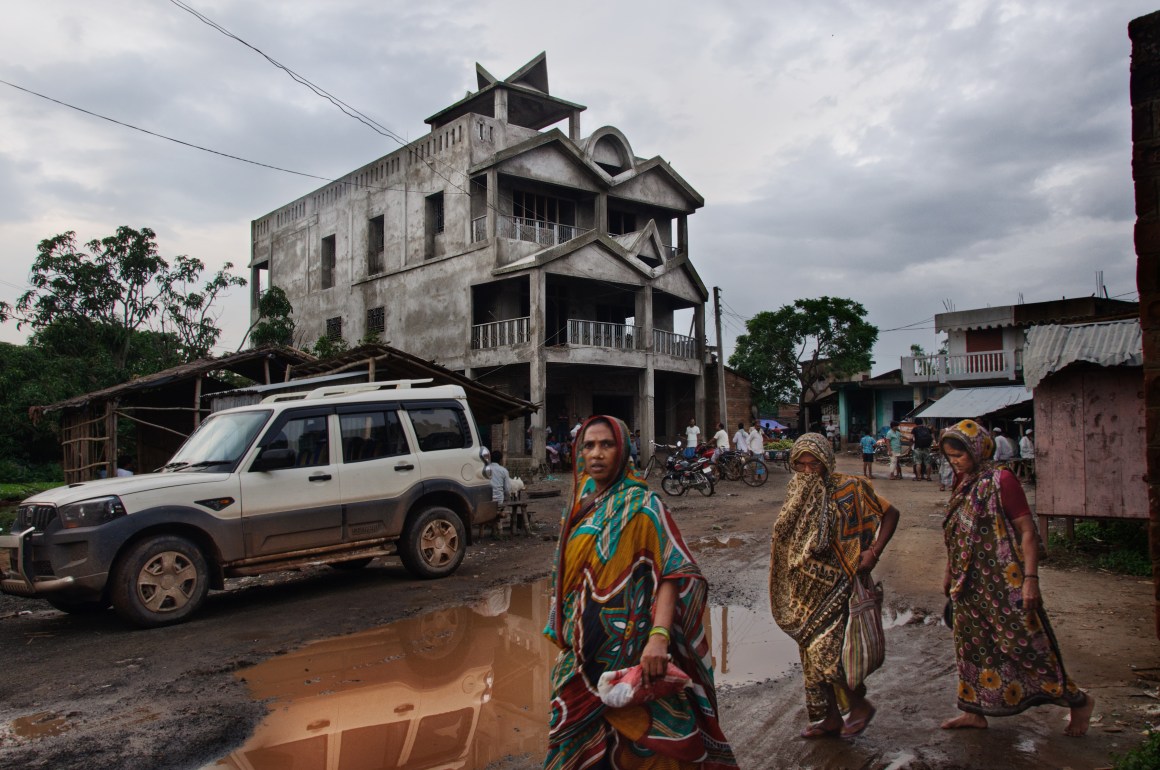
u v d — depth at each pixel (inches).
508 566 376.8
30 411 643.5
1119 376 354.6
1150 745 137.6
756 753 155.4
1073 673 199.6
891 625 254.7
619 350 1061.8
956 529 163.3
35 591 257.6
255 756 157.1
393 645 240.5
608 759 102.0
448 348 1089.4
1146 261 129.1
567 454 1056.2
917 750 153.3
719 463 935.0
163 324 1040.2
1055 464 369.4
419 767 150.9
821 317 1577.3
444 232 1106.7
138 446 681.0
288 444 311.1
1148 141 128.8
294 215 1433.3
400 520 334.3
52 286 978.7
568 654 105.7
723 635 250.5
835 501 160.7
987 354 1254.9
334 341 1159.0
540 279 977.5
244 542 291.1
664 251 1267.2
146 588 267.7
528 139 1063.0
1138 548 360.5
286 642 245.4
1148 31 129.0
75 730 173.0
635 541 103.3
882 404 1679.4
